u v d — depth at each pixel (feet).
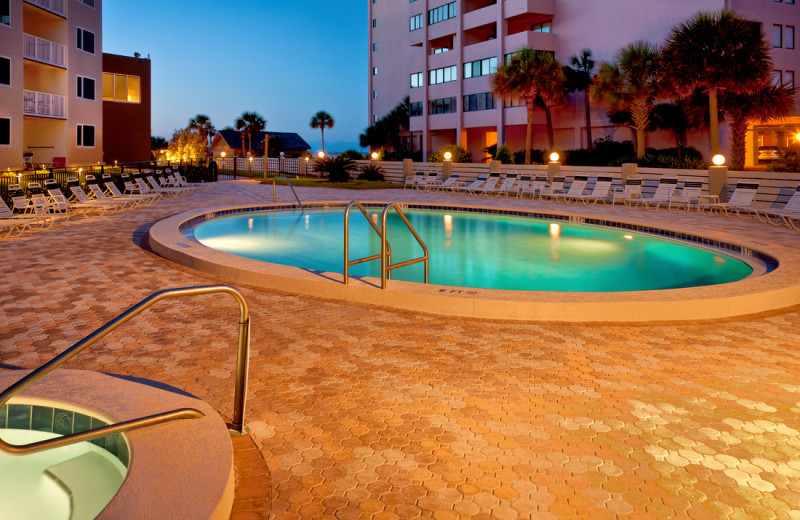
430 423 13.51
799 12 98.68
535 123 128.67
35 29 90.58
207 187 94.79
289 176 137.49
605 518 10.00
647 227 49.01
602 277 35.73
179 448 10.68
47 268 30.89
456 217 63.52
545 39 123.85
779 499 10.55
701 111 88.12
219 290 11.53
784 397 14.92
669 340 19.48
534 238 50.01
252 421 13.61
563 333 20.25
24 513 10.92
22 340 19.20
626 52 93.15
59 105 89.81
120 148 117.08
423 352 18.29
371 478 11.24
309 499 10.57
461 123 141.69
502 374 16.48
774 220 51.31
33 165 83.05
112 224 48.83
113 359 17.52
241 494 10.70
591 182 76.95
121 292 25.77
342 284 24.77
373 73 184.44
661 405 14.46
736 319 22.07
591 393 15.17
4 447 8.87
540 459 11.93
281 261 40.57
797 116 95.09
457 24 140.26
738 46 72.02
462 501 10.50
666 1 102.53
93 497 11.21
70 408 12.32
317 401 14.70
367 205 71.67
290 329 20.56
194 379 16.06
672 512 10.16
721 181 63.21
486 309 22.17
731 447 12.41
